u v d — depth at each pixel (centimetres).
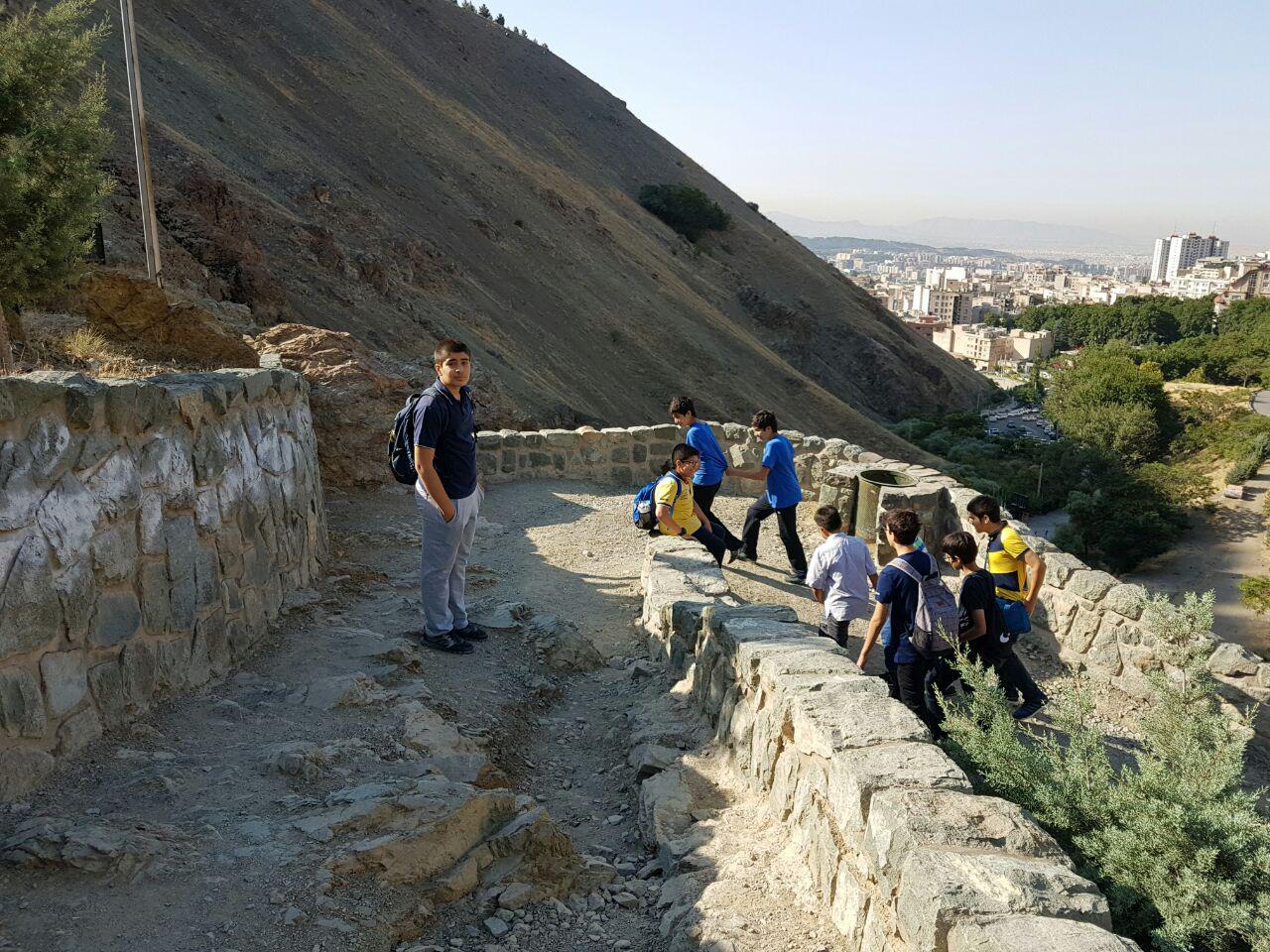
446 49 13925
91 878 300
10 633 340
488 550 930
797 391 9931
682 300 10381
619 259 10438
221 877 311
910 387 12825
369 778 400
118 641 409
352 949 291
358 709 474
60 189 803
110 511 405
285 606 617
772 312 12694
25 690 348
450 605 643
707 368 9156
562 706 593
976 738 395
